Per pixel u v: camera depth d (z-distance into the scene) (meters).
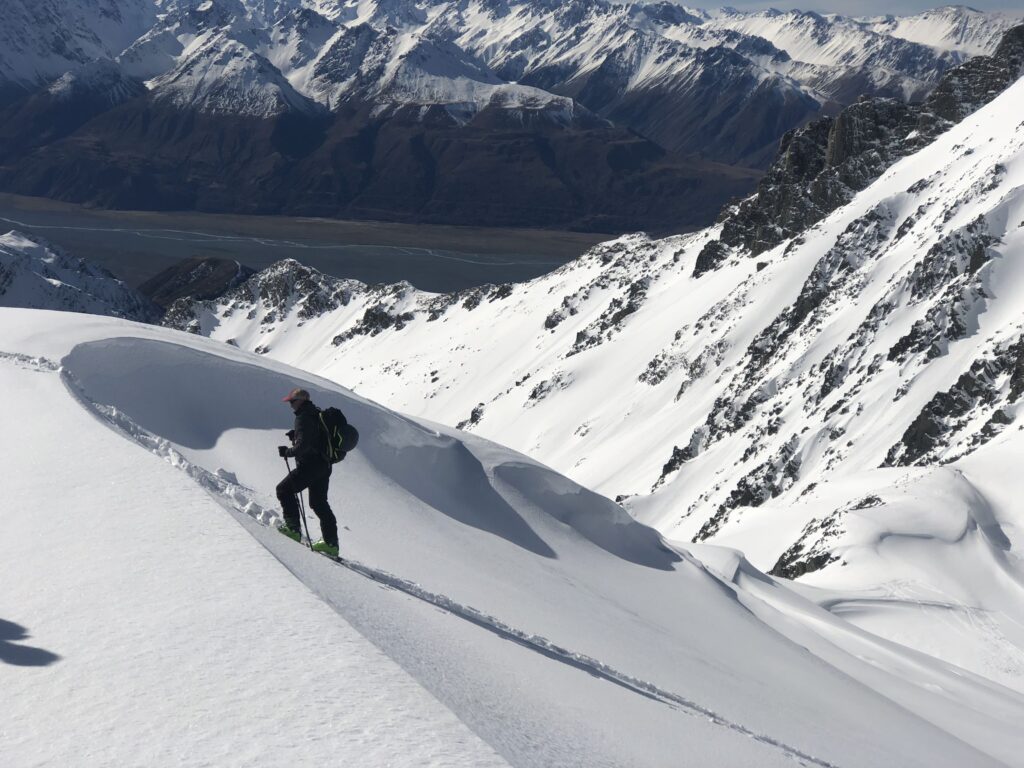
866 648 30.25
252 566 8.46
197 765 5.16
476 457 26.34
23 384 17.00
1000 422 86.38
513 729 7.19
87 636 6.89
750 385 169.75
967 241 137.38
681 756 8.90
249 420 21.45
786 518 83.25
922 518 59.81
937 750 18.08
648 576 25.95
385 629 8.67
